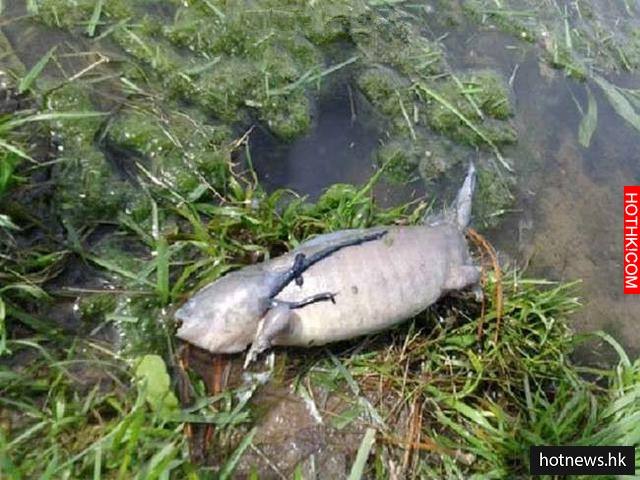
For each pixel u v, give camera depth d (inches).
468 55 27.1
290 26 24.7
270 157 22.1
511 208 23.9
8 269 17.1
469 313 19.9
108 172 19.5
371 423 17.9
